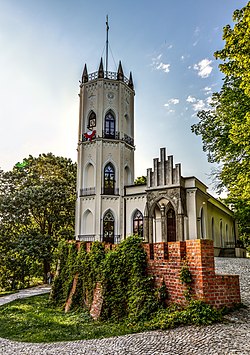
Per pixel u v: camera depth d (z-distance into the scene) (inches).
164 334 245.0
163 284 325.1
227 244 1414.9
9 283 1237.7
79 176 1211.9
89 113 1259.2
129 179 1246.9
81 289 526.9
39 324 421.1
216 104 802.8
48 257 1066.1
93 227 1132.5
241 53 437.1
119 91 1258.0
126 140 1252.5
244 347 194.4
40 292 855.1
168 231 999.0
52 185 1225.4
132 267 369.7
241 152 703.1
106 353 215.3
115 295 387.2
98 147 1188.5
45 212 1174.3
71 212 1253.7
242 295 369.7
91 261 495.5
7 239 1121.4
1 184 1237.7
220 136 772.6
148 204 1013.2
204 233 1042.1
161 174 1010.1
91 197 1162.6
